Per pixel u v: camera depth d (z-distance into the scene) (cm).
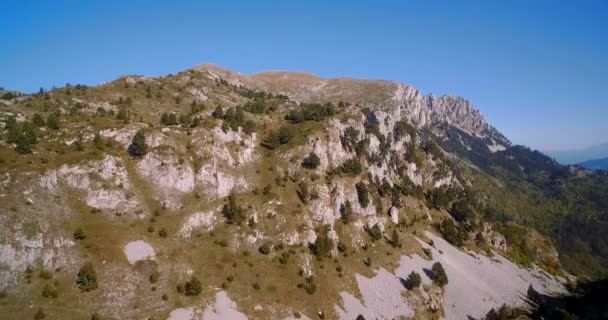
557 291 15875
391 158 19738
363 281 11812
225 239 11188
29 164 10294
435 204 18875
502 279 15138
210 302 9019
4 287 7744
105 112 15012
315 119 18062
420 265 13612
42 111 14088
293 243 11912
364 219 14512
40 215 9256
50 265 8519
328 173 15200
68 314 7619
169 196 11694
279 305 9738
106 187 10844
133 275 8938
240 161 14100
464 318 11856
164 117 14762
